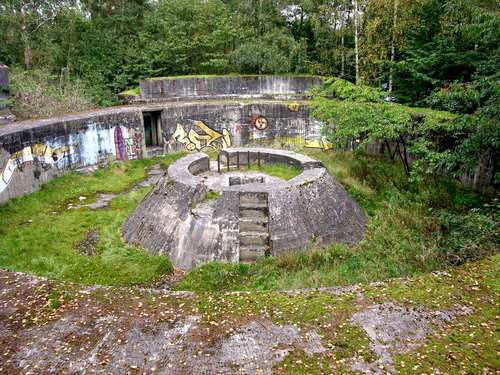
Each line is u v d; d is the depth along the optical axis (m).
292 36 24.25
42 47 25.05
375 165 15.89
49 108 19.25
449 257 8.48
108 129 17.61
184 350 4.69
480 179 13.20
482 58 14.98
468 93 10.99
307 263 9.11
